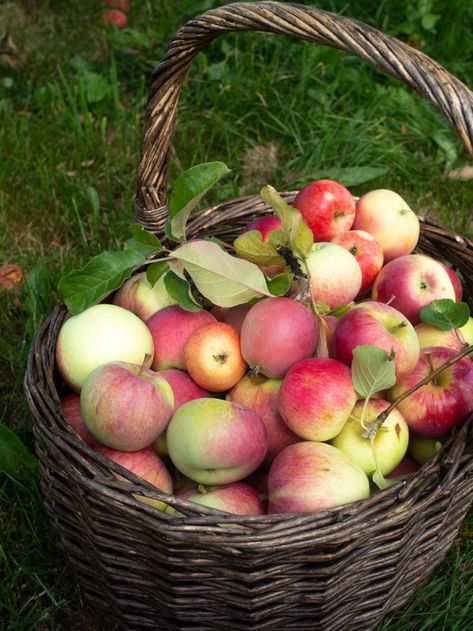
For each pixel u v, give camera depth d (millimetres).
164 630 794
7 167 1373
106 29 1726
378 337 807
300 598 728
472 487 760
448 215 1335
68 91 1466
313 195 972
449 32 1644
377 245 969
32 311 1132
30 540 915
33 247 1281
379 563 734
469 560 901
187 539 680
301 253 850
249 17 786
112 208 1335
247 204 995
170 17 1683
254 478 830
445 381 814
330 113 1490
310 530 680
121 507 698
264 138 1479
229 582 714
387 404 811
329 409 763
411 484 708
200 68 1542
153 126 881
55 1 1808
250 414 771
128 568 751
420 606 868
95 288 832
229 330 843
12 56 1606
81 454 734
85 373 830
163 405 774
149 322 889
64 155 1436
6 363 1114
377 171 1373
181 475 824
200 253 832
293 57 1558
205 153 1440
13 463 927
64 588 883
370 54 744
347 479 740
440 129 1485
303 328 805
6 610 864
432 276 931
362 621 784
